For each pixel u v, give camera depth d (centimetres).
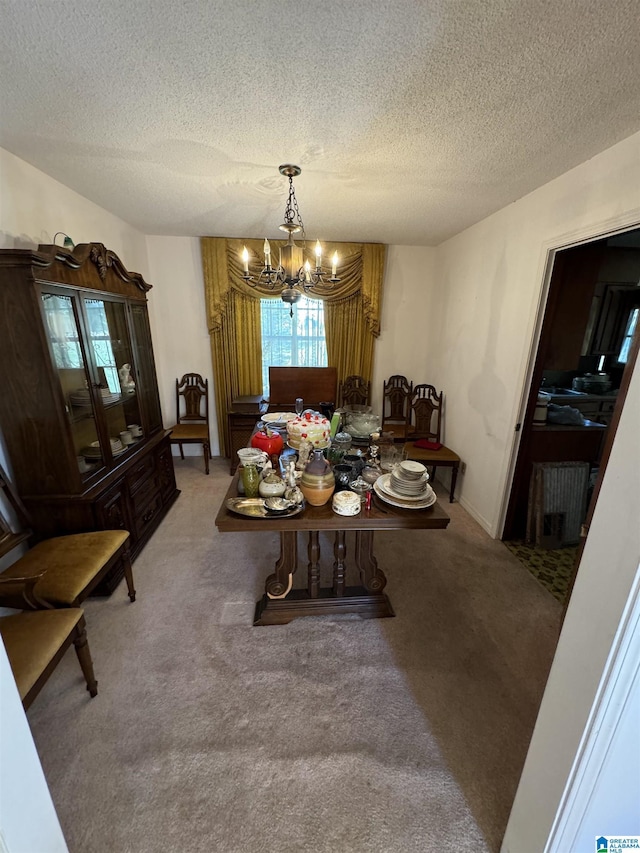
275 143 174
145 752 127
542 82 127
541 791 88
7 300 161
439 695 149
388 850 104
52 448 181
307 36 109
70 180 219
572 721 79
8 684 68
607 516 69
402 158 187
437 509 156
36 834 77
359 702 146
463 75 125
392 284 386
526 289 232
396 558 243
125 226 307
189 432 371
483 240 284
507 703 147
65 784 118
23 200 194
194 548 249
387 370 411
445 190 227
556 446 258
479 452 291
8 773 69
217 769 122
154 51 116
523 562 240
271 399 370
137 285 269
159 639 175
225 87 134
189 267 368
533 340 229
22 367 169
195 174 210
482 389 286
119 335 245
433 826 109
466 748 130
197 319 383
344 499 151
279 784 119
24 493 186
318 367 370
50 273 171
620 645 68
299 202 253
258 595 205
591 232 182
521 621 189
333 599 190
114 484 210
